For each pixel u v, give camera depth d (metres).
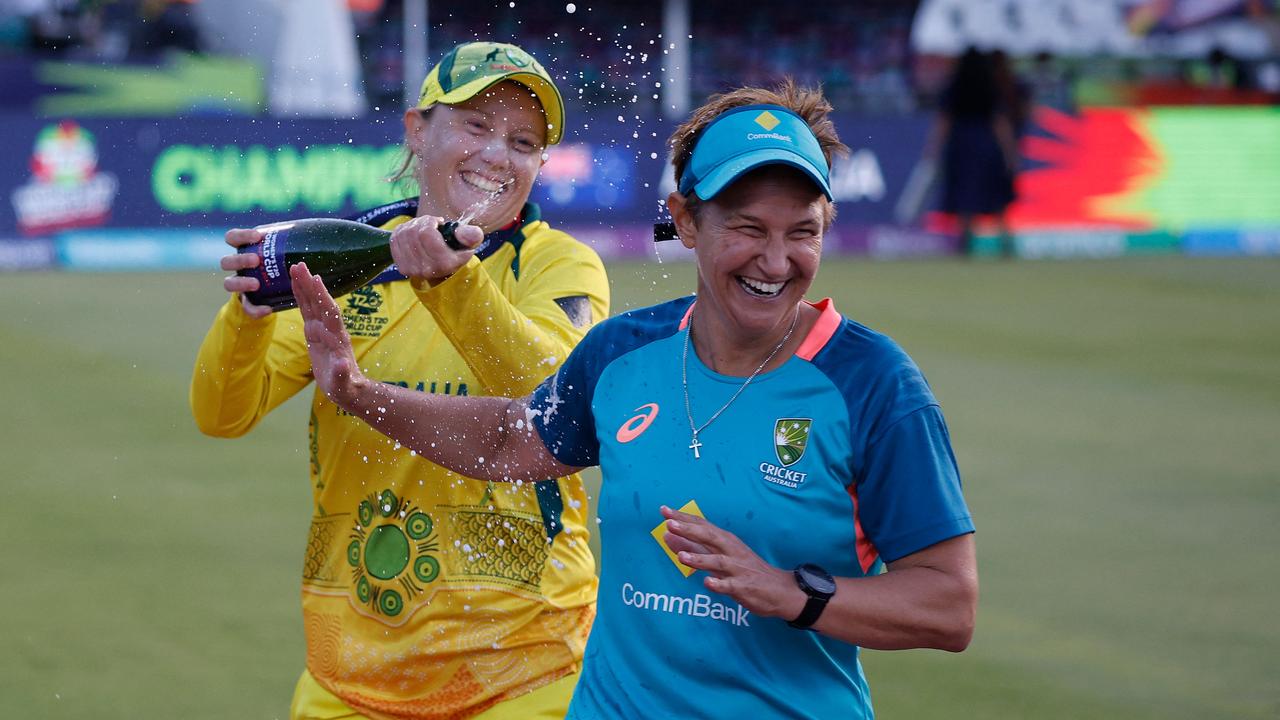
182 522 23.72
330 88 71.81
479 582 11.06
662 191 62.16
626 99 85.62
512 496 11.12
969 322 45.16
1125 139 68.69
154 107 69.19
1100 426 31.38
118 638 18.42
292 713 11.83
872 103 86.62
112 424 30.55
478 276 10.06
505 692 11.18
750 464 8.70
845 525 8.62
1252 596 20.23
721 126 8.56
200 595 20.17
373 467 11.11
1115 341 42.16
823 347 8.81
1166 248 68.75
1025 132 67.81
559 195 61.28
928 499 8.39
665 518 8.83
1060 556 22.14
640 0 87.88
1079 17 87.94
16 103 66.94
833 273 58.00
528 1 87.38
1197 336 43.16
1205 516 24.36
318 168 59.19
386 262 10.44
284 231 10.30
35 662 17.53
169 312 45.19
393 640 11.16
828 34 90.75
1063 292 52.47
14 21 71.69
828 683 8.88
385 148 59.09
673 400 9.03
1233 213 69.62
